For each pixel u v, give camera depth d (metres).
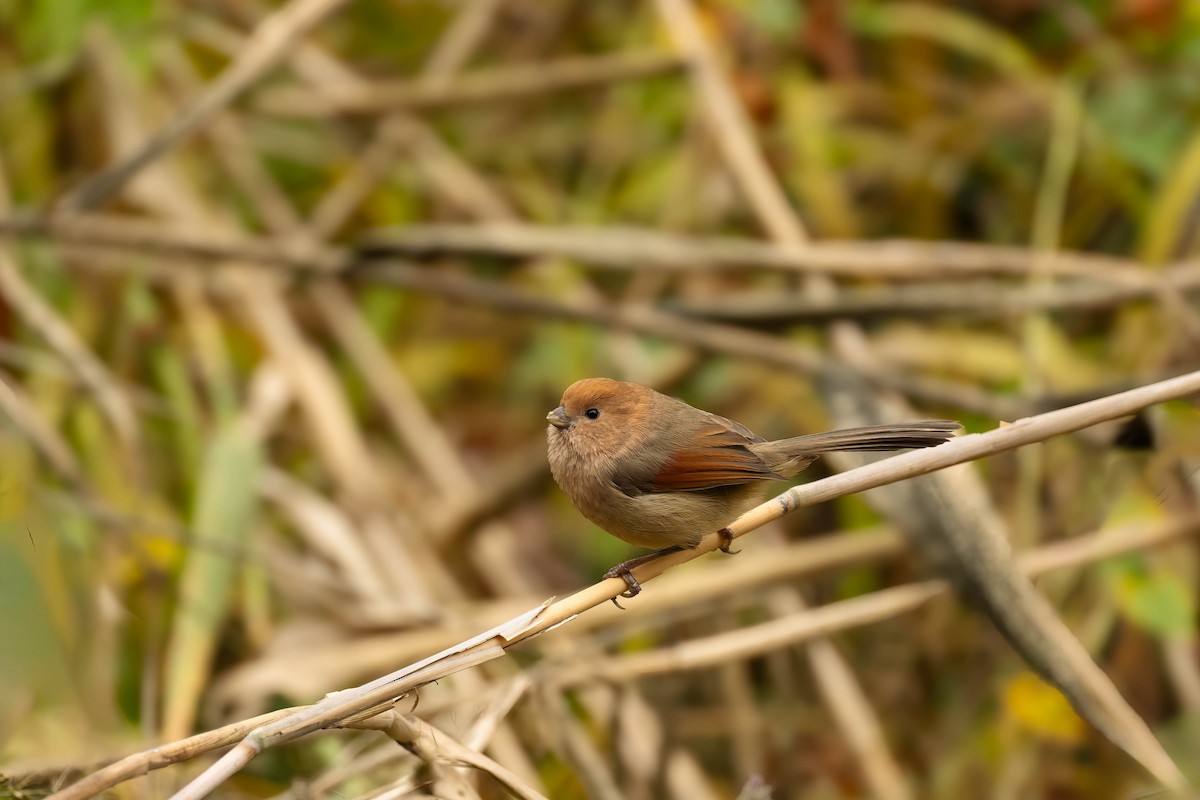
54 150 13.12
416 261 12.44
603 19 14.46
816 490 7.29
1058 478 10.65
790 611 10.30
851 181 13.44
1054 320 12.62
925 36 13.43
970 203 13.39
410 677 6.25
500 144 14.30
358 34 15.05
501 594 11.40
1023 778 9.66
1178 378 6.95
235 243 12.06
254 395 11.49
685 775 9.24
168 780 8.02
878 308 11.70
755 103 13.08
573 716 9.36
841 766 9.98
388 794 6.50
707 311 12.01
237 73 11.55
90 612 8.52
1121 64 12.59
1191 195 11.77
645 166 13.77
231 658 10.17
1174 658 9.69
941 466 7.05
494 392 13.68
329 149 14.31
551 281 13.37
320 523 10.55
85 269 12.34
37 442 9.48
